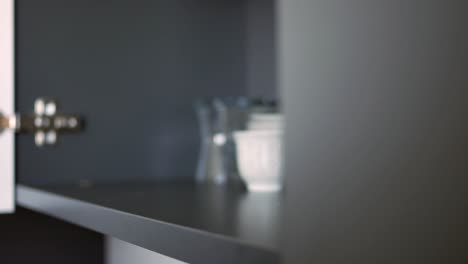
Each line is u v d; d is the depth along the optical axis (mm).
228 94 1579
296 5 488
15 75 1300
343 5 499
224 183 1316
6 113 1268
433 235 491
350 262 455
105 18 1424
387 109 501
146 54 1475
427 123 509
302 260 423
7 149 1264
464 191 503
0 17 1266
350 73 498
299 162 473
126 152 1441
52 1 1354
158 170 1483
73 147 1372
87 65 1396
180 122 1516
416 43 515
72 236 1431
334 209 469
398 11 512
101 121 1411
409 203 487
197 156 1541
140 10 1470
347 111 491
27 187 1220
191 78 1532
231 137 1309
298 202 469
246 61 1593
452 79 518
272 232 465
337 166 481
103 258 1465
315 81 487
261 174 983
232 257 434
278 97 1469
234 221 550
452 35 525
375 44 504
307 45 489
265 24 1530
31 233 1384
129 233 643
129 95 1449
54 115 1341
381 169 489
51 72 1348
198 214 626
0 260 1346
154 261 1060
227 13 1587
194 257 491
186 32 1528
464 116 520
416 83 512
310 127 481
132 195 965
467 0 529
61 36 1363
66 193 1026
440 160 508
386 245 470
